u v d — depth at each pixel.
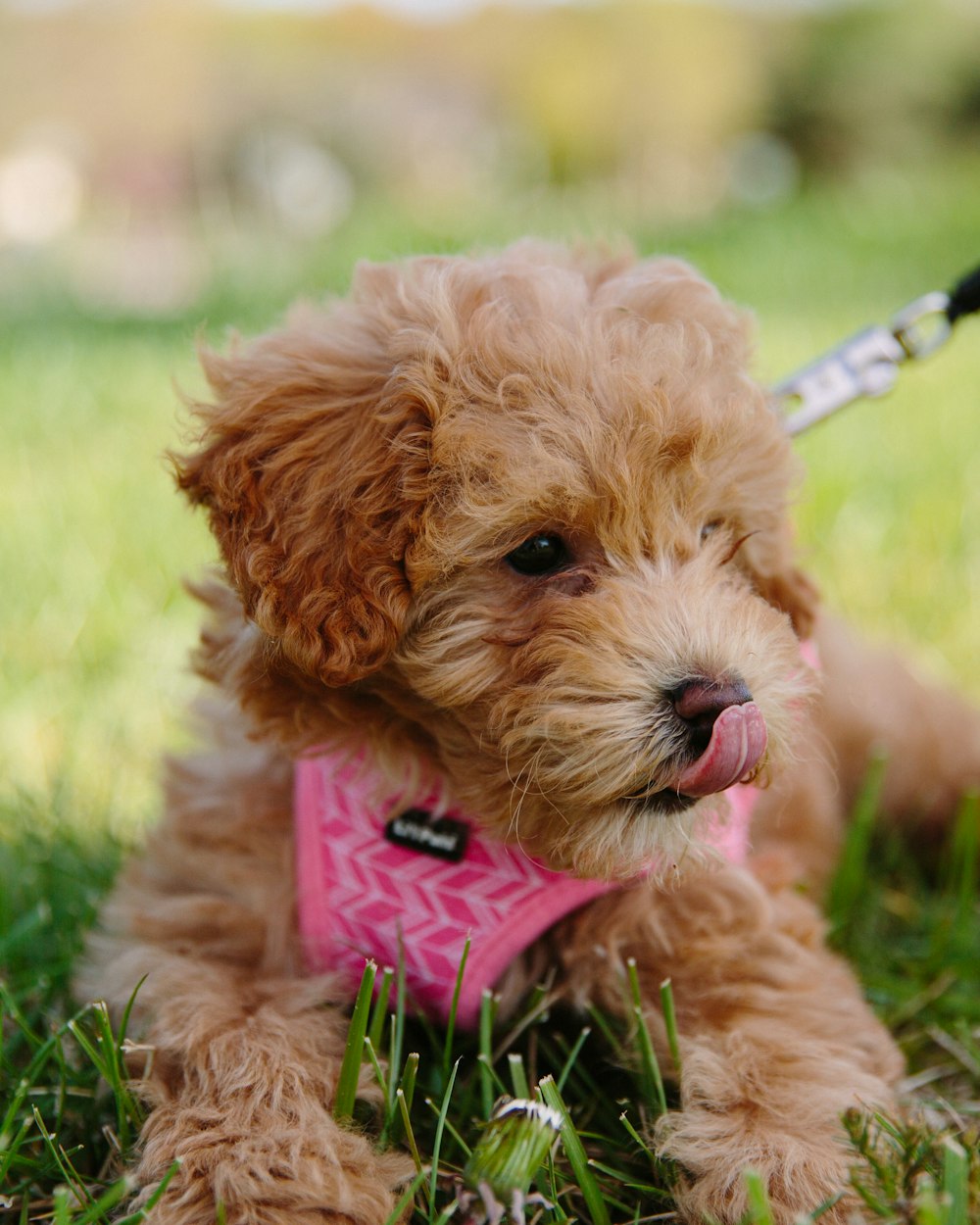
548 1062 0.66
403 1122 0.62
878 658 0.84
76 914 0.73
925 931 0.76
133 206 4.95
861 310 1.95
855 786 0.81
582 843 0.62
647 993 0.66
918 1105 0.64
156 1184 0.58
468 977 0.65
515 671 0.62
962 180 3.49
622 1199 0.61
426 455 0.62
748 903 0.67
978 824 0.81
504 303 0.63
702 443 0.62
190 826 0.68
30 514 1.19
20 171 4.96
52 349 1.99
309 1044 0.62
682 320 0.64
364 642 0.62
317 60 5.92
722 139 5.51
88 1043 0.62
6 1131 0.60
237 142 5.06
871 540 1.06
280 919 0.66
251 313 2.17
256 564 0.62
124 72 5.22
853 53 5.29
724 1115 0.61
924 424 1.36
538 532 0.62
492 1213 0.57
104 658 0.94
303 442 0.63
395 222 3.30
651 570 0.62
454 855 0.65
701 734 0.60
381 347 0.64
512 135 5.63
